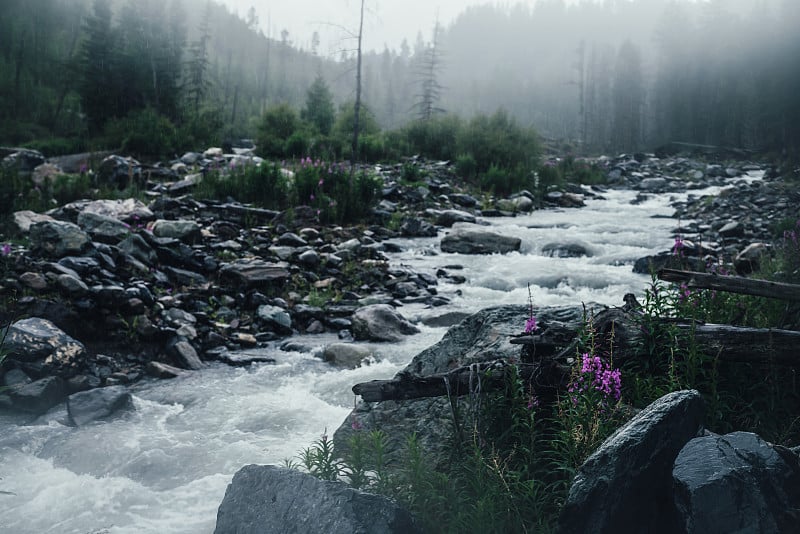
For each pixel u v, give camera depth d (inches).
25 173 615.2
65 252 322.3
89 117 1357.0
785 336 145.3
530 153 1012.5
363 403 186.2
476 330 197.3
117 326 281.4
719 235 552.7
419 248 521.3
